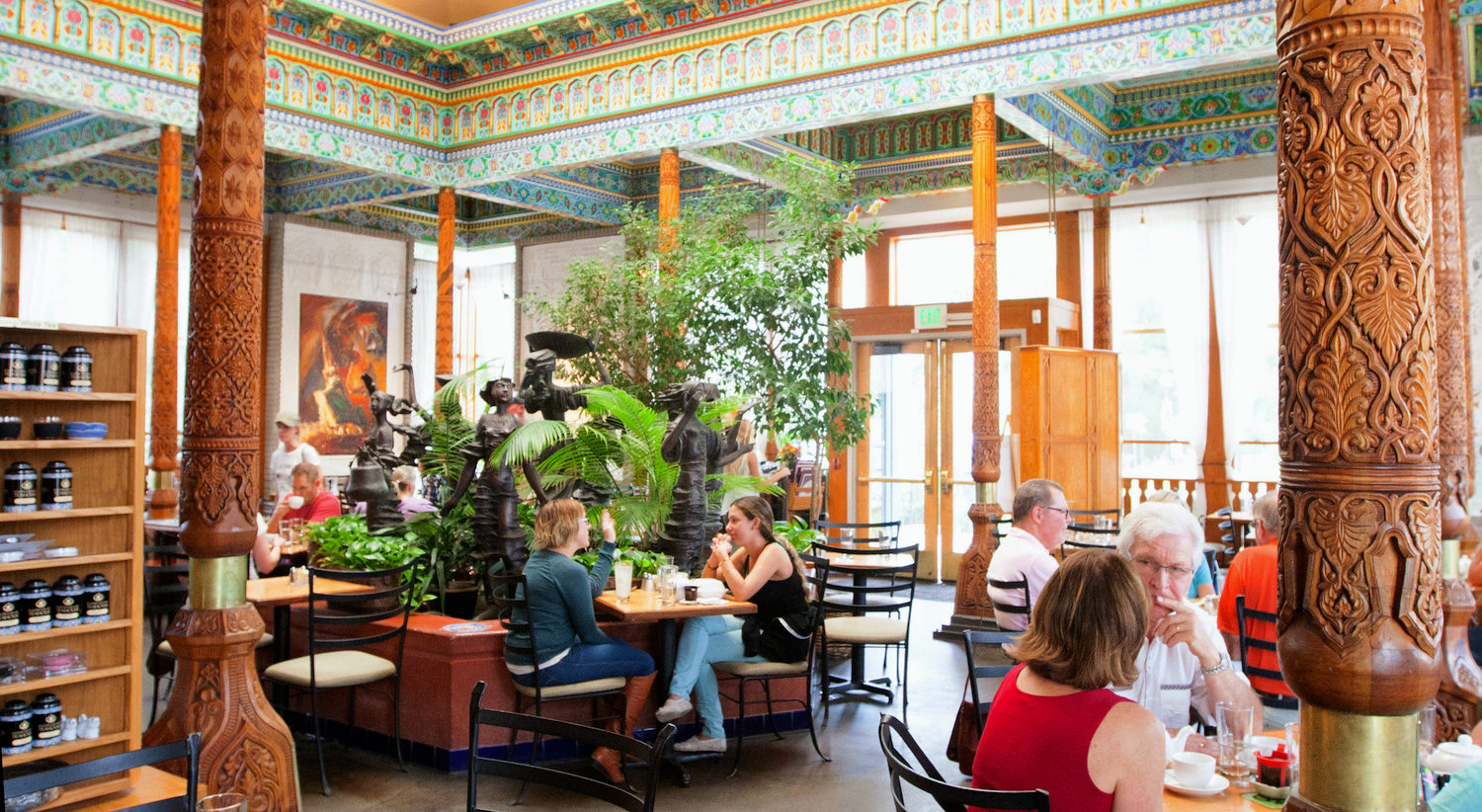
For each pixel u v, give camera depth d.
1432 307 2.09
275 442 16.95
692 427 7.61
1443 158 4.84
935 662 8.63
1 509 4.07
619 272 11.23
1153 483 13.42
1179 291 13.21
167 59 11.05
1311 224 2.13
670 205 11.72
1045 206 14.09
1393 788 2.10
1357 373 2.08
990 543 9.66
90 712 4.23
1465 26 8.19
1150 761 2.58
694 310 10.55
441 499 8.38
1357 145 2.08
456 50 12.76
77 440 4.14
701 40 11.43
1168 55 8.95
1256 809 2.94
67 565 4.21
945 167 14.04
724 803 5.40
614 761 5.82
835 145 14.63
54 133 13.62
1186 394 13.20
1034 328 12.34
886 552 7.95
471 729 2.87
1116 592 2.68
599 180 16.28
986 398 9.67
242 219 4.39
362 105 12.58
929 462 13.34
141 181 15.90
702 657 6.02
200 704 4.28
